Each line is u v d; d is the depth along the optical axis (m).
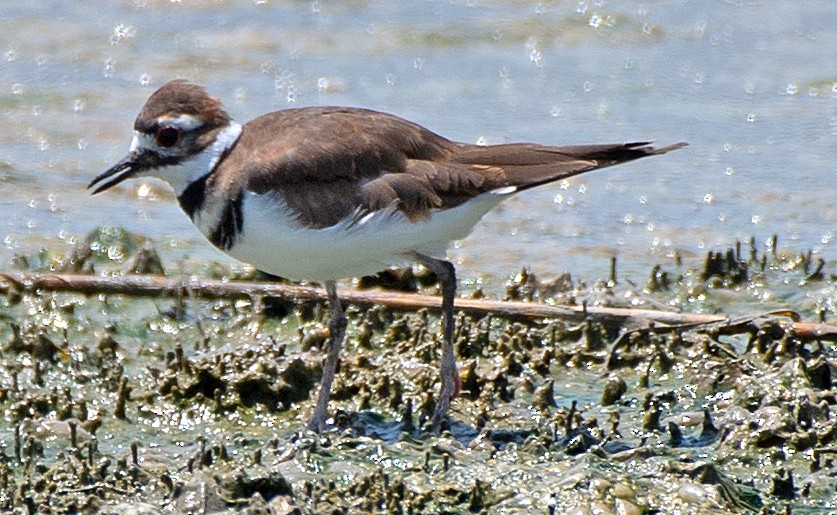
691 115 22.52
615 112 22.55
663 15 27.66
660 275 15.56
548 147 12.26
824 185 19.50
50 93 23.14
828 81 24.12
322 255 11.66
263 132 11.91
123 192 19.25
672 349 13.07
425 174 11.70
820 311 14.33
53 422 11.44
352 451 10.94
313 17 27.23
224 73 24.06
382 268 12.22
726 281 15.62
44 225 17.64
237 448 11.24
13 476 10.49
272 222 11.48
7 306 14.48
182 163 11.87
